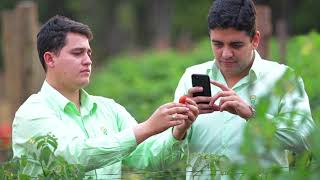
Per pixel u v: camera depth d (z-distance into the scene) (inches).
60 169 204.5
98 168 215.0
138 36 2121.1
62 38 220.2
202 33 1566.2
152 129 210.4
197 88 214.8
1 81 1300.4
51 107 221.0
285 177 175.9
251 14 216.2
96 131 224.2
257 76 220.5
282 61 455.5
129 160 227.0
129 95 597.3
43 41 222.2
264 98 174.1
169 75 692.1
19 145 217.9
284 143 198.2
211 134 221.9
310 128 194.1
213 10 217.5
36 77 468.4
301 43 451.2
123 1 2062.0
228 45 216.8
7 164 211.0
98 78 839.7
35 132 215.8
